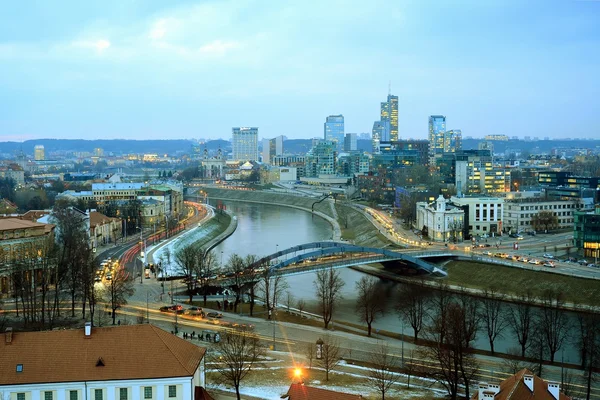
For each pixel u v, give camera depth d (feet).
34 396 422.82
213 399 481.05
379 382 526.57
